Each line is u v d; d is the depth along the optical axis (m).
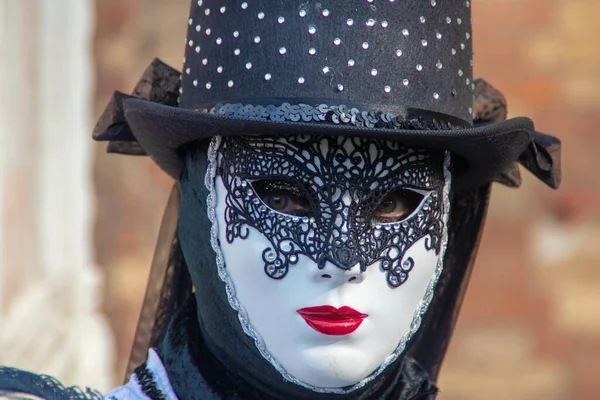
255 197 4.04
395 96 4.00
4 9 6.36
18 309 6.71
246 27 4.02
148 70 4.63
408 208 4.20
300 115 3.93
